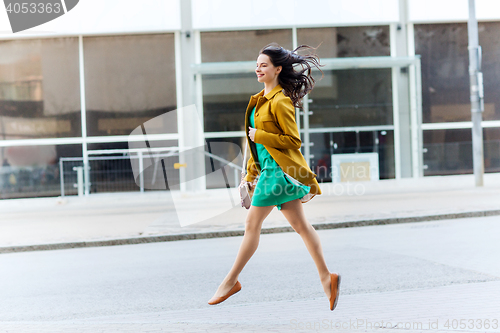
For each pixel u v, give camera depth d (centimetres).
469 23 1487
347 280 516
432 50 1803
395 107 1742
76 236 937
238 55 1759
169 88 1744
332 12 1766
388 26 1788
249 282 530
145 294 508
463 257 610
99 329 354
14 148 1723
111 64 1738
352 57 1780
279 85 362
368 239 791
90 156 1722
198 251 769
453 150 1706
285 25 1756
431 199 1270
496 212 1016
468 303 399
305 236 357
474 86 1502
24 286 579
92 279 599
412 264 581
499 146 1723
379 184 1695
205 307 441
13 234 998
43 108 1733
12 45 1720
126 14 1728
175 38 1747
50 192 1616
